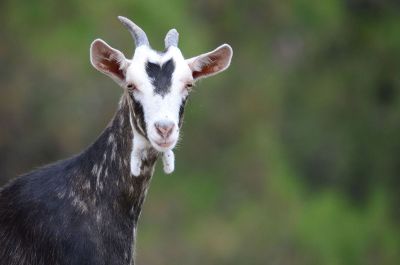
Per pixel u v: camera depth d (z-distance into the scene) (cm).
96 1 7638
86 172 2941
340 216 8812
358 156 9962
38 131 7362
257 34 9538
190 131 7994
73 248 2861
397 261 9225
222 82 8356
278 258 7962
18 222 2912
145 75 2848
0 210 2948
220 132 8225
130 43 7512
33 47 7556
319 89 9888
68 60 7444
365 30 10644
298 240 8131
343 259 8750
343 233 8756
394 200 9950
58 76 7412
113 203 2920
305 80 9844
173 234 7550
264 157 8388
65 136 7319
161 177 7662
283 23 9712
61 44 7519
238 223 7888
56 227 2875
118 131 2920
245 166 8194
